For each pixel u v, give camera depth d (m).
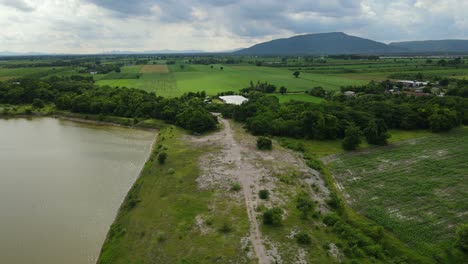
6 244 43.28
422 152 75.44
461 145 79.88
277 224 43.94
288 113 103.25
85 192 58.94
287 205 50.12
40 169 69.94
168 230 43.44
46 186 61.19
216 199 51.97
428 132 93.75
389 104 104.25
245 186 56.88
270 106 113.62
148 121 113.25
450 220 45.50
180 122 103.94
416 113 98.06
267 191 54.34
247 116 111.06
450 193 53.88
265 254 37.81
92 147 86.94
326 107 106.56
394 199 52.47
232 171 63.66
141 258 38.38
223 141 86.69
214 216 46.59
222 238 41.19
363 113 98.62
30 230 46.66
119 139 96.31
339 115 96.75
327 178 61.25
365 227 43.56
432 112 97.00
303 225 44.31
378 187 57.19
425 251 38.47
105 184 62.62
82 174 67.38
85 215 50.94
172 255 38.31
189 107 111.00
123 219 48.09
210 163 68.31
